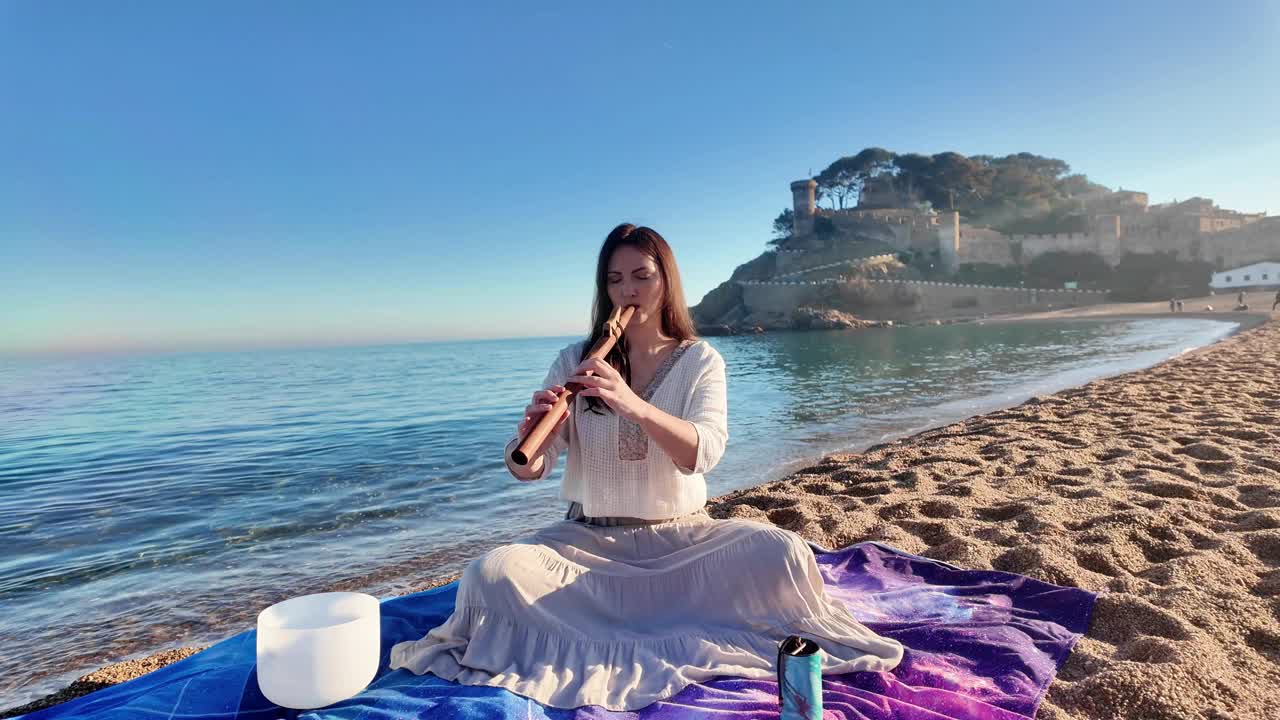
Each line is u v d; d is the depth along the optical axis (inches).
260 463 365.1
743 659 83.6
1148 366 684.1
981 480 196.7
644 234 94.5
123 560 202.1
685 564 89.5
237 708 77.3
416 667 84.0
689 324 99.0
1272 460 197.9
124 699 81.7
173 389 1165.7
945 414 445.4
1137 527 140.6
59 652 143.3
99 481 331.9
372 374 1552.7
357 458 368.8
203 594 173.3
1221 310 2004.2
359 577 181.5
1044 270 3280.0
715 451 85.4
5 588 181.2
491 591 84.3
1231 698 77.8
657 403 92.9
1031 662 86.7
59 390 1234.6
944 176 4195.4
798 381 758.5
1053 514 154.0
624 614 88.0
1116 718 75.9
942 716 73.8
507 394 826.8
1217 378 434.0
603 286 96.7
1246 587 111.1
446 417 569.3
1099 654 89.9
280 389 1066.1
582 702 75.1
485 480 296.8
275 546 210.5
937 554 135.9
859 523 161.3
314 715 72.9
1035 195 4158.5
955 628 95.6
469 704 73.5
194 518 249.3
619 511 92.4
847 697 76.0
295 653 73.0
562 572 86.7
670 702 75.7
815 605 89.7
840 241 3799.2
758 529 90.0
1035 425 296.5
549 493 267.1
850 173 4407.0
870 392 608.1
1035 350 1099.9
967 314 3024.1
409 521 233.6
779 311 3284.9
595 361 79.4
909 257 3558.1
